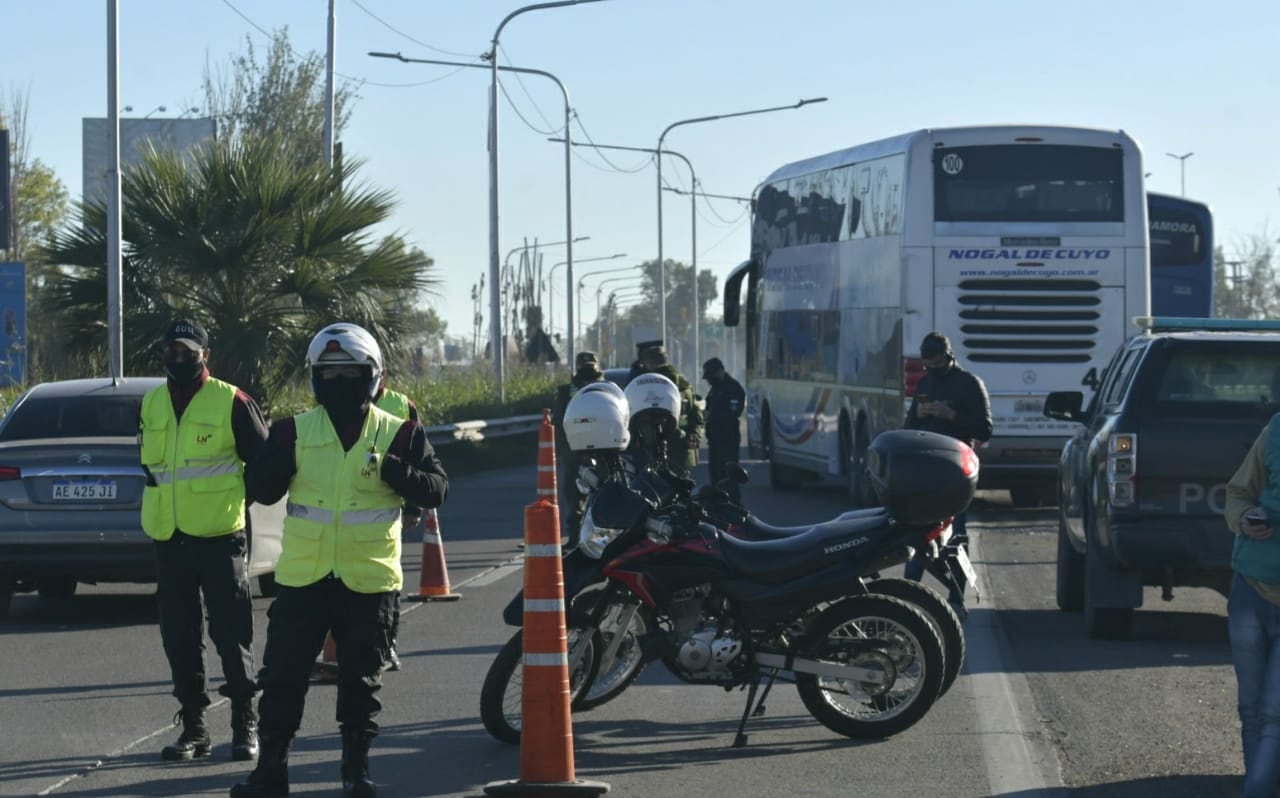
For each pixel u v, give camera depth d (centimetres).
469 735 945
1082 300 2303
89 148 5866
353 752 786
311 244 2569
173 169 2580
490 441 3794
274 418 2517
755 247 3297
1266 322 1360
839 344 2628
